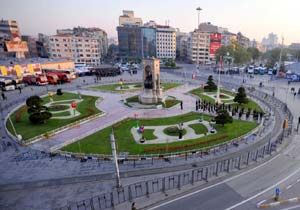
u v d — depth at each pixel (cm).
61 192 2530
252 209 2262
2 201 2398
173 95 6812
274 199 2384
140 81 9281
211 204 2333
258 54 16812
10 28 17638
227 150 3431
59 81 8856
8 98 6650
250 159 3161
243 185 2623
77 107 5616
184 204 2334
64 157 3256
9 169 2972
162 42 19750
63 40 14962
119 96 6762
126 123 4531
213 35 16525
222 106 5266
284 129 4022
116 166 2519
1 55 12238
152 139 3788
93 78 10144
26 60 10094
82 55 15538
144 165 3033
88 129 4275
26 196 2472
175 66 14588
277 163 3066
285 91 7406
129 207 2291
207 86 7456
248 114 4784
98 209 2256
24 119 4819
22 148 3544
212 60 17000
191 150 3388
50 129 4212
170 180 2717
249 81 9412
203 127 4275
